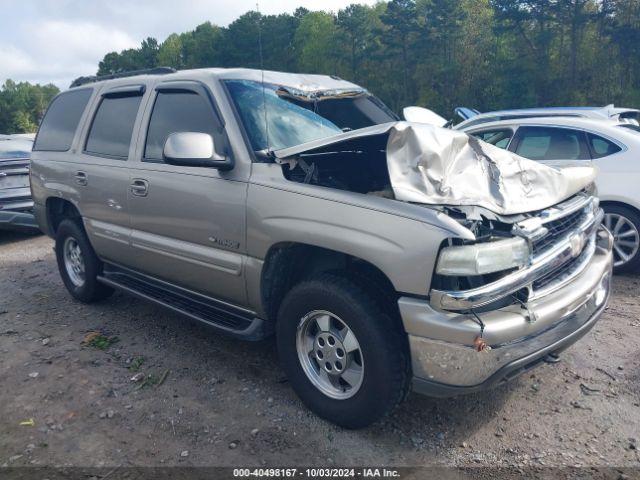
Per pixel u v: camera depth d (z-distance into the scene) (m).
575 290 3.15
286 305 3.29
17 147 8.73
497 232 2.85
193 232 3.81
